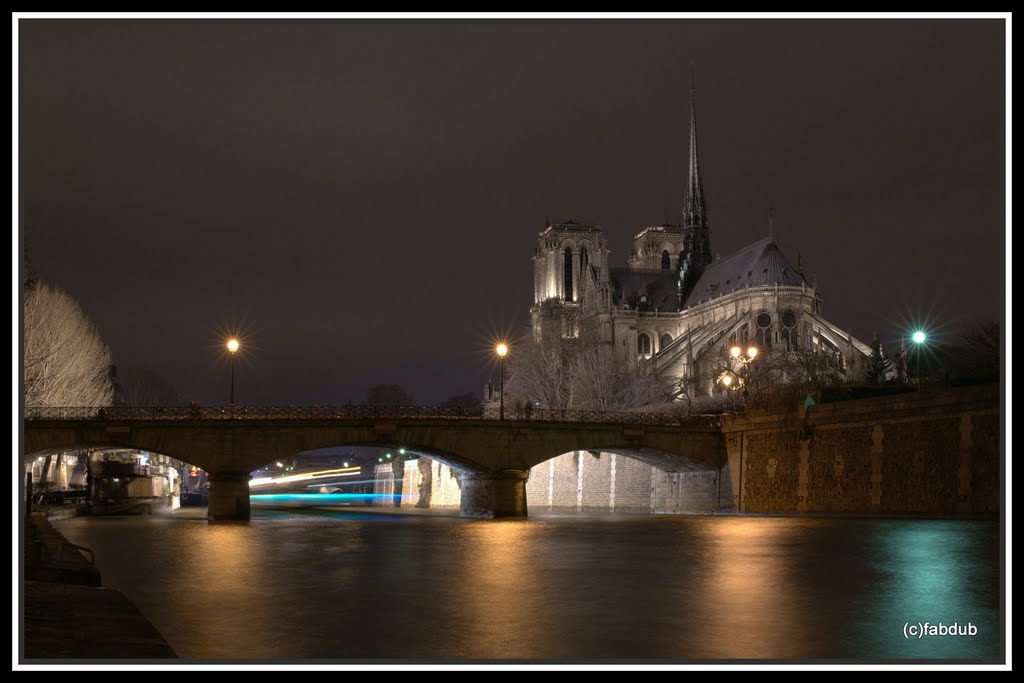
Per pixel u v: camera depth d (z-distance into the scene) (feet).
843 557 125.29
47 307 334.65
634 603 85.71
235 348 267.59
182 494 504.84
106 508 308.60
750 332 643.04
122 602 69.77
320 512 361.92
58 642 52.90
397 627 73.97
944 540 148.25
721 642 67.67
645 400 486.79
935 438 206.39
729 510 281.33
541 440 273.75
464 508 296.71
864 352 556.92
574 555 135.44
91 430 247.50
